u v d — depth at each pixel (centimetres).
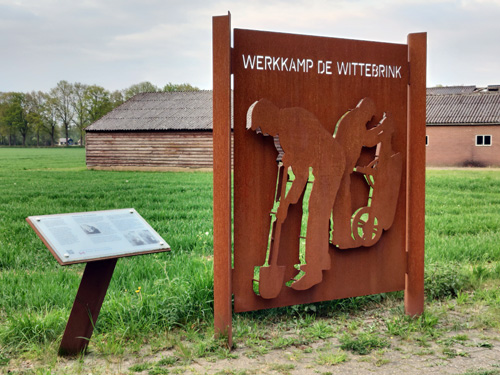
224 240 440
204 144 3650
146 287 569
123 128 3828
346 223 495
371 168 504
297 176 462
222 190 438
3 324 480
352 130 490
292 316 533
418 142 523
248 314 530
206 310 510
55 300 557
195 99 4169
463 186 2277
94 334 465
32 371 389
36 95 11306
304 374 388
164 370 388
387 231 522
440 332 481
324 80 479
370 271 517
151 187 2228
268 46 452
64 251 389
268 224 461
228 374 386
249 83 446
